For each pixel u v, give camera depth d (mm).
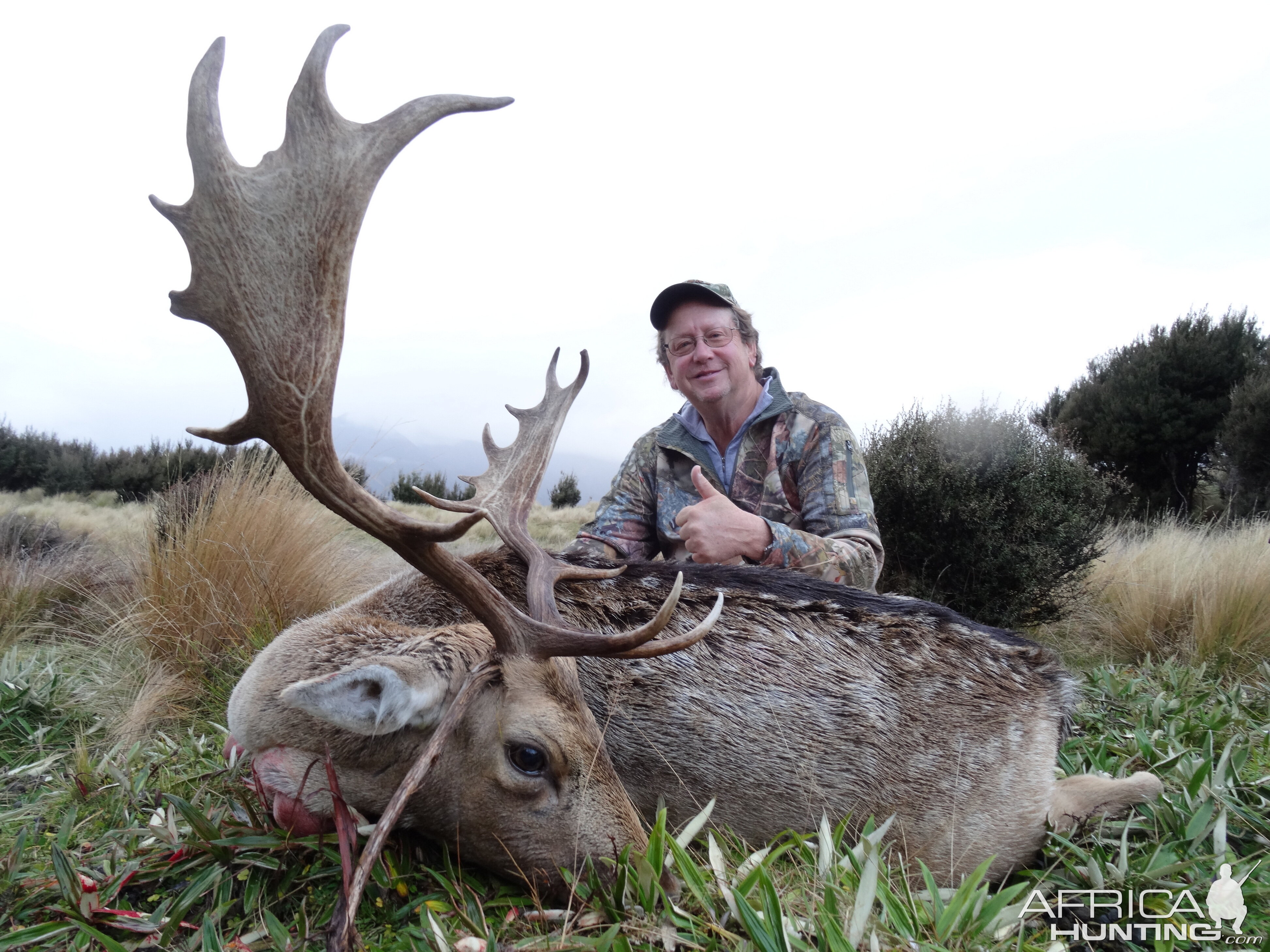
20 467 20922
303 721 2295
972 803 2529
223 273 1761
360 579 5363
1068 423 16344
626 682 2506
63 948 1969
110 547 7617
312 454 1916
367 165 1796
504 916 2078
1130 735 3568
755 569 2816
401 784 2025
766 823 2527
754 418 3906
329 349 1850
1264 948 1917
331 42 1767
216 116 1701
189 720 3693
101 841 2453
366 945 1911
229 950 1901
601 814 2143
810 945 1782
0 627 5250
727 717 2488
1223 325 15969
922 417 6883
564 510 18172
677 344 3947
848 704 2516
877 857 1999
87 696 3908
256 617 4258
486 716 2178
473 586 2131
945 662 2637
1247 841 2574
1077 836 2645
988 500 6367
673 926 1890
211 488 5277
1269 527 7520
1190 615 5957
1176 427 15148
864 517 3598
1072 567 6562
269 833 2332
